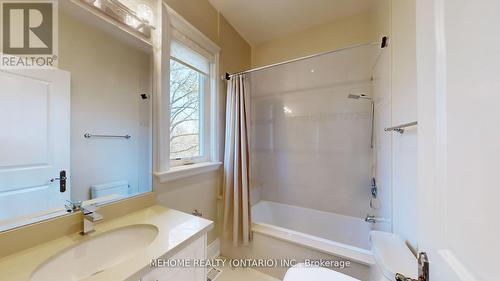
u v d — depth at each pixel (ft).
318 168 7.29
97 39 3.46
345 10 6.42
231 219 6.09
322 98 7.18
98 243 2.92
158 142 4.41
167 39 4.57
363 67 6.51
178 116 5.30
